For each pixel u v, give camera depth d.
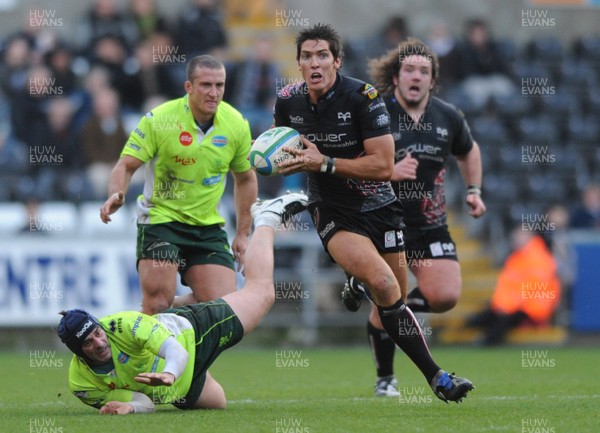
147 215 28.59
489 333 56.69
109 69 61.91
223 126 28.61
